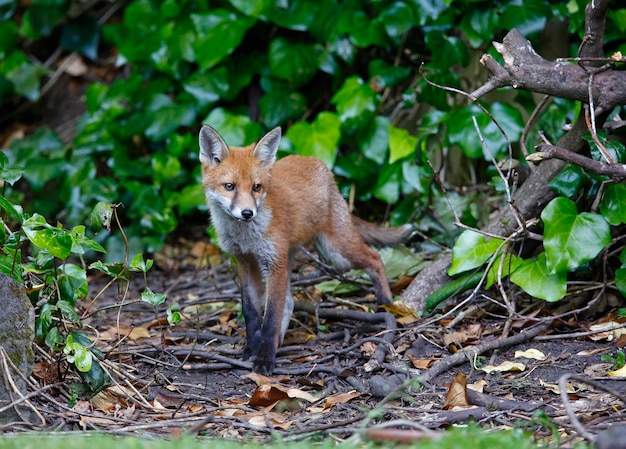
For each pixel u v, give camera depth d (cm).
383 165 1402
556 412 727
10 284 748
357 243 1098
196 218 1605
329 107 1555
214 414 779
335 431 693
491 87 873
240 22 1457
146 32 1582
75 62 1814
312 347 993
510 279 978
